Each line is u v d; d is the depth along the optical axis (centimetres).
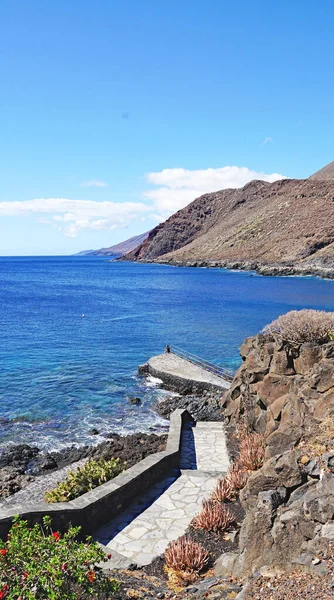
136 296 7844
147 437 1830
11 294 8425
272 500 700
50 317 5434
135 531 957
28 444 1817
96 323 4950
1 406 2264
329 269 10281
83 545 583
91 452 1700
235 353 3428
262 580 571
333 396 962
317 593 488
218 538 881
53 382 2683
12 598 472
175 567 761
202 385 2441
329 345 1172
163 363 2883
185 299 7219
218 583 652
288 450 875
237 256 13862
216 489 1057
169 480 1198
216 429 1625
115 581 604
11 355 3394
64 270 17462
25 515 884
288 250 12406
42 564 517
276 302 6531
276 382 1252
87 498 988
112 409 2241
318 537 599
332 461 723
